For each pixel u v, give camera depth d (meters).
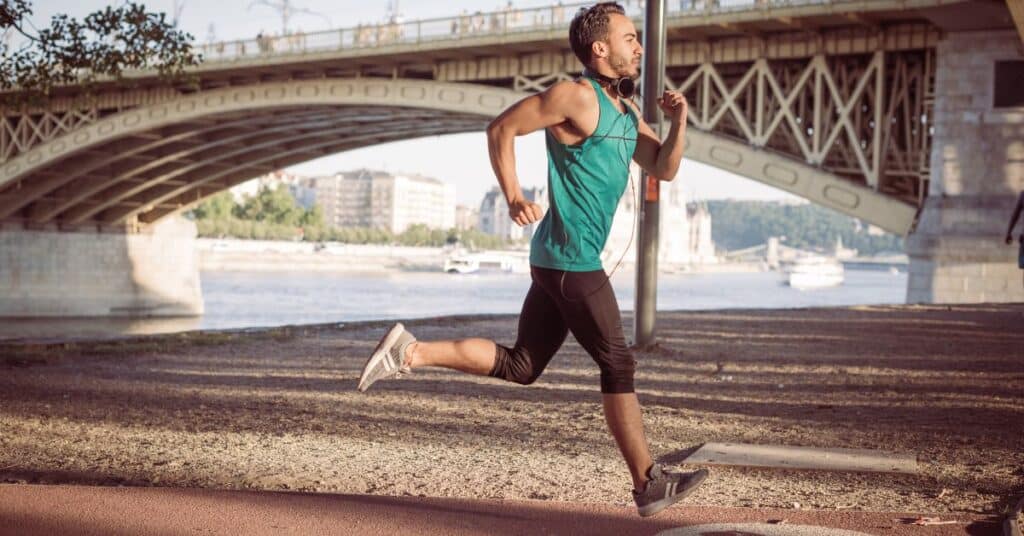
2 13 13.80
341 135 57.44
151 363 11.66
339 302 80.06
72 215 64.06
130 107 51.53
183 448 6.20
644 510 3.81
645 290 13.10
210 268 141.38
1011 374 10.71
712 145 34.09
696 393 9.26
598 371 11.12
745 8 31.41
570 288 3.67
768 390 9.52
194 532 4.09
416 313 66.19
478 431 6.96
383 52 40.19
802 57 33.53
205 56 45.56
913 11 28.94
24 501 4.59
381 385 9.58
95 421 7.30
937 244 29.95
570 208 3.63
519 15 37.03
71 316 63.66
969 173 30.17
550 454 6.10
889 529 4.21
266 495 4.74
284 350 13.38
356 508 4.50
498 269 173.88
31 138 51.78
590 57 3.69
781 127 35.84
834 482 5.25
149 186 60.84
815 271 165.25
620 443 3.80
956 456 6.03
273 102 44.75
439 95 40.50
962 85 30.33
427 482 5.21
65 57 14.92
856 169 33.94
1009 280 29.25
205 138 53.62
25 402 8.27
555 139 3.63
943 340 14.97
